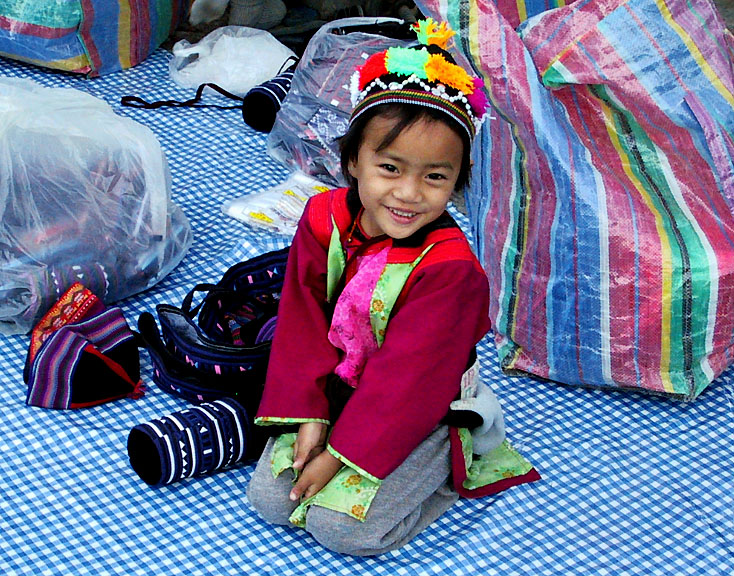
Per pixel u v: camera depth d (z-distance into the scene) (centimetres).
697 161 226
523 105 213
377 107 169
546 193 227
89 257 245
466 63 221
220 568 197
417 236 185
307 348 197
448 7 212
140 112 338
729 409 240
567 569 200
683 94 221
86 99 257
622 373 235
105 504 208
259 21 381
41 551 198
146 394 235
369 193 176
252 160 320
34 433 223
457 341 183
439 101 167
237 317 244
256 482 201
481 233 250
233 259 276
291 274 201
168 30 374
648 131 225
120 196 248
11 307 242
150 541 201
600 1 219
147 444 209
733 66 242
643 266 221
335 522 192
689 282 219
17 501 208
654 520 212
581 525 210
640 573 200
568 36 217
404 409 183
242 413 213
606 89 221
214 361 219
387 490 194
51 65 346
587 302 228
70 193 240
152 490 212
